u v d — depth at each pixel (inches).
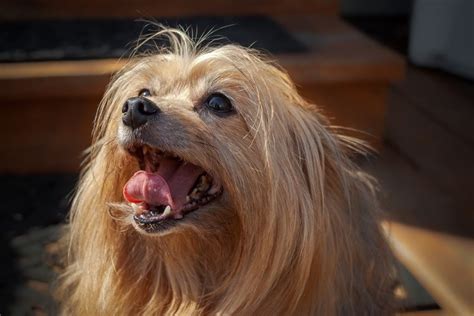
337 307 79.7
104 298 82.3
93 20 178.1
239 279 75.8
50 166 138.9
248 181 73.1
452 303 96.1
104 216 79.1
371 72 138.1
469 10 173.0
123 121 70.4
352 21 253.3
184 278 79.0
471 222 117.6
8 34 159.8
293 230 73.6
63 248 107.6
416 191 128.0
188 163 75.2
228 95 74.2
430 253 108.0
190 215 73.3
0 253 110.0
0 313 95.7
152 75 80.4
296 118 77.3
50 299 98.7
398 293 97.0
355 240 81.4
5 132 135.2
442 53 183.6
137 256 81.0
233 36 156.6
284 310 75.7
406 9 263.4
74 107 135.2
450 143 145.8
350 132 144.9
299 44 150.2
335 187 78.8
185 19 177.8
